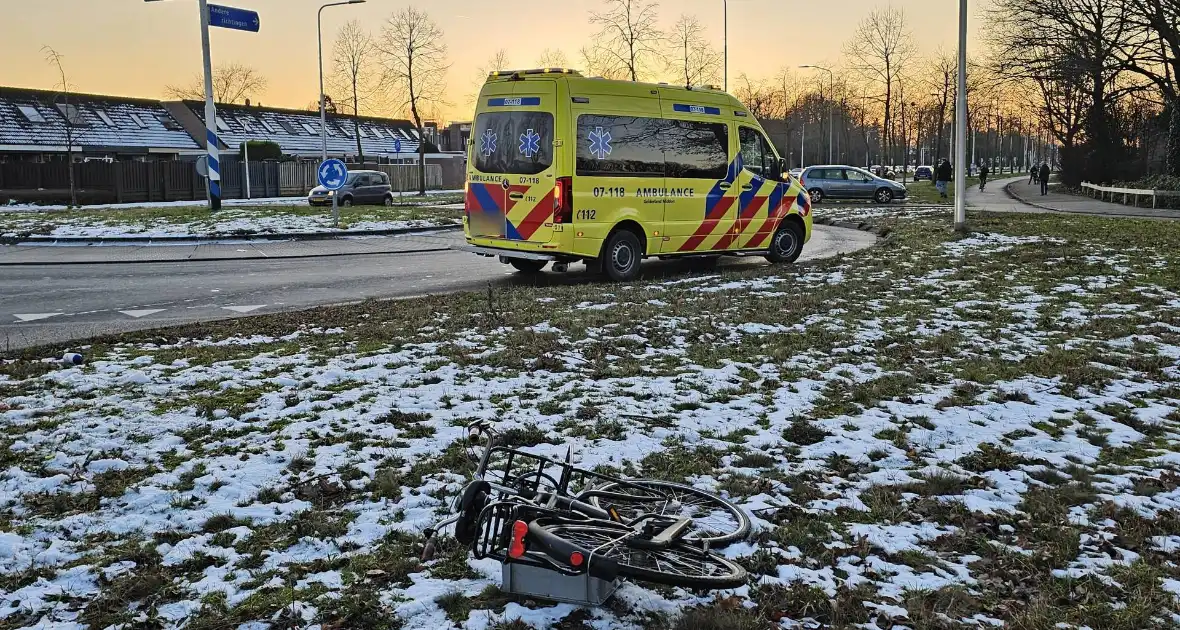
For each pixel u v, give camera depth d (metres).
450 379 7.80
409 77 54.16
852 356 8.76
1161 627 3.74
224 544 4.58
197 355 8.83
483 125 14.62
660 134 14.94
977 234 20.75
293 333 9.94
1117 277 14.09
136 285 14.33
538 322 10.34
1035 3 40.22
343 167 24.20
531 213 14.09
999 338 9.66
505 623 3.71
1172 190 34.56
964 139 21.23
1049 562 4.34
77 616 3.88
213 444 6.15
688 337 9.59
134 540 4.64
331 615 3.82
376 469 5.59
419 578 4.14
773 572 4.21
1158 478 5.53
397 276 15.60
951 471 5.61
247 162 48.25
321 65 45.34
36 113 45.75
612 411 6.84
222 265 17.25
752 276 14.54
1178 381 7.91
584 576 3.78
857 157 108.25
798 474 5.53
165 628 3.77
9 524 4.86
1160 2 36.50
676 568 3.87
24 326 10.73
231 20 29.72
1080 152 51.88
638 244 14.88
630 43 45.81
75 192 39.91
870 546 4.48
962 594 3.96
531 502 4.07
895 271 14.88
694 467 5.60
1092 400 7.34
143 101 52.81
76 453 5.97
